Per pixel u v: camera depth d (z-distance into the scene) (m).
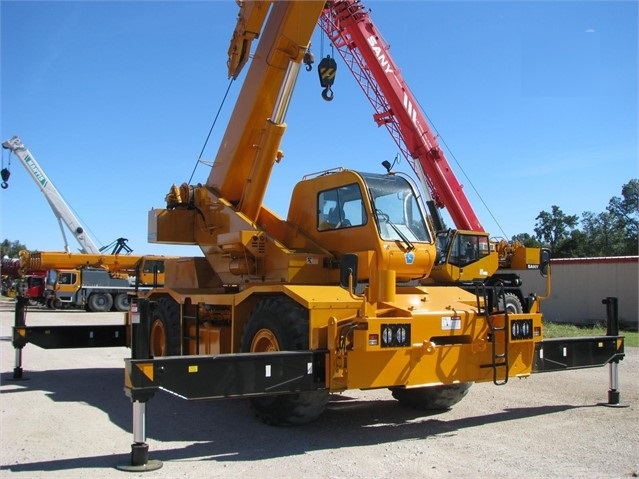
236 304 7.47
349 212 7.48
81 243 34.22
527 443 6.20
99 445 6.02
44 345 10.41
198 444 6.07
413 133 20.66
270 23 8.62
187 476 5.06
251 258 8.03
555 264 27.45
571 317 26.73
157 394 8.73
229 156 9.02
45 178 34.00
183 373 5.34
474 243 16.33
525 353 7.31
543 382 10.11
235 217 8.48
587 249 52.12
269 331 6.71
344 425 6.98
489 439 6.36
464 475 5.14
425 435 6.53
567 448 6.01
